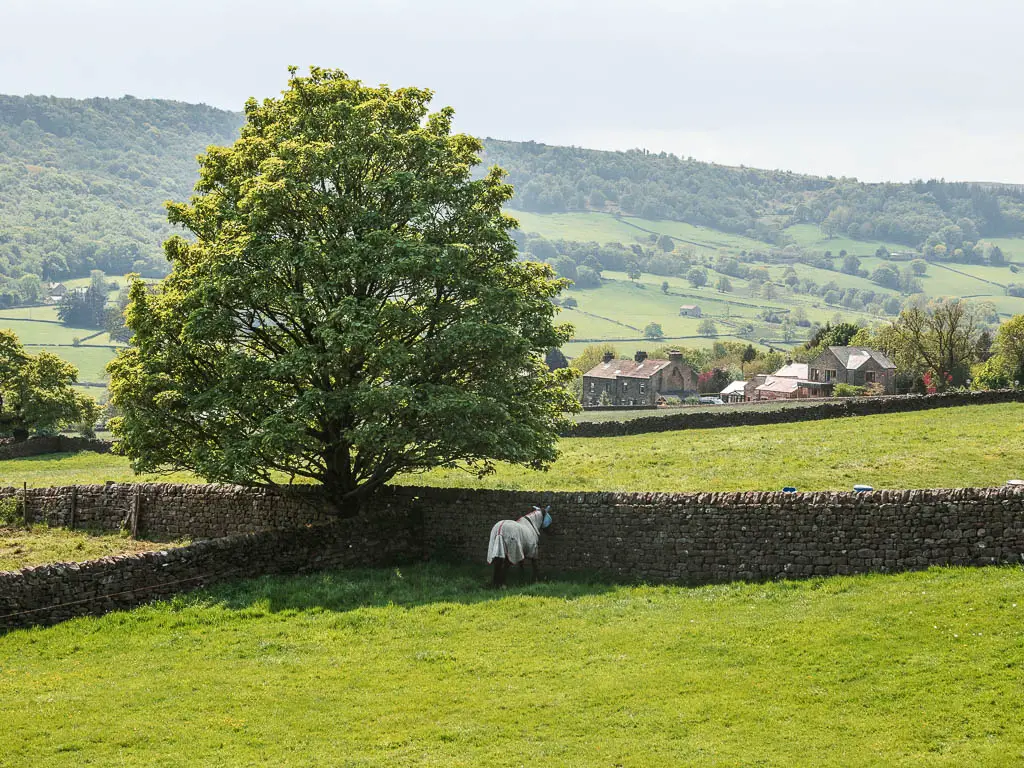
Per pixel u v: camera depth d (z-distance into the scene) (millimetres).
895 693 18672
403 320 30453
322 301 30953
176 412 31625
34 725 18906
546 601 26781
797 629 22453
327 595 27719
